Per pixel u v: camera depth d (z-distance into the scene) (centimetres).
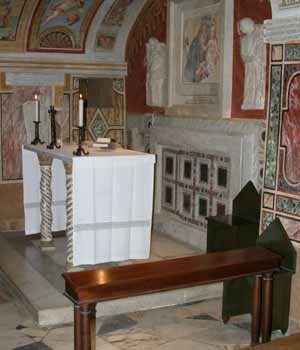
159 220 646
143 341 391
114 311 441
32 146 551
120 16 659
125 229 485
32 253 562
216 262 326
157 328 415
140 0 640
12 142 664
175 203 625
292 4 390
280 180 416
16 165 670
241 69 504
